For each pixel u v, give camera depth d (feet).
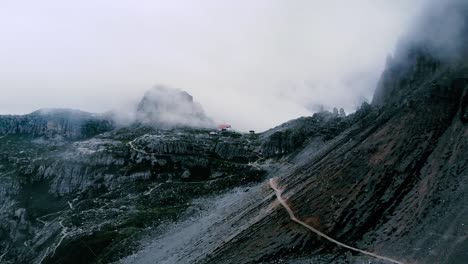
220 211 619.26
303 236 334.65
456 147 326.65
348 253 292.20
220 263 361.92
